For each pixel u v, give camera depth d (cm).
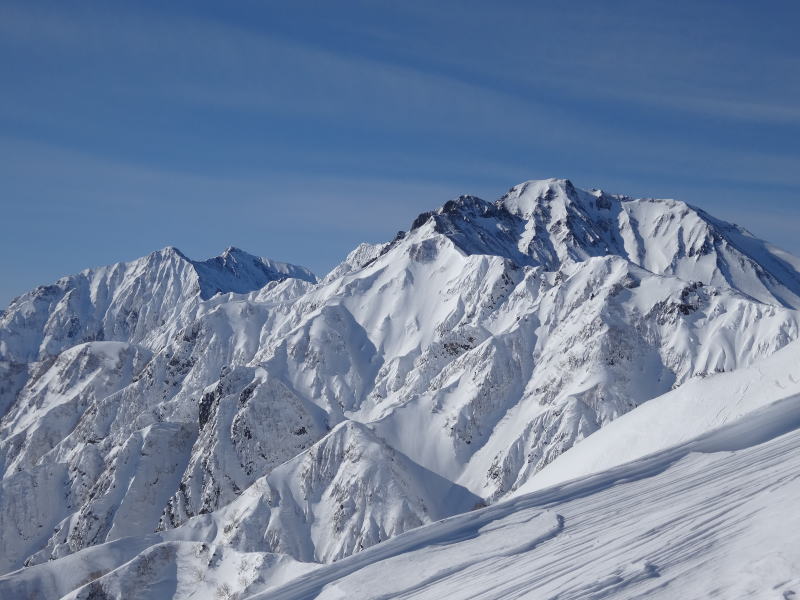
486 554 2881
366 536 13125
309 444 18200
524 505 3478
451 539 3225
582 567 2386
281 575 7594
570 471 6056
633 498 3131
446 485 16275
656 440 5591
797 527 2088
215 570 8031
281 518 13538
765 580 1811
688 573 2042
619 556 2375
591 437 6462
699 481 3103
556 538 2861
